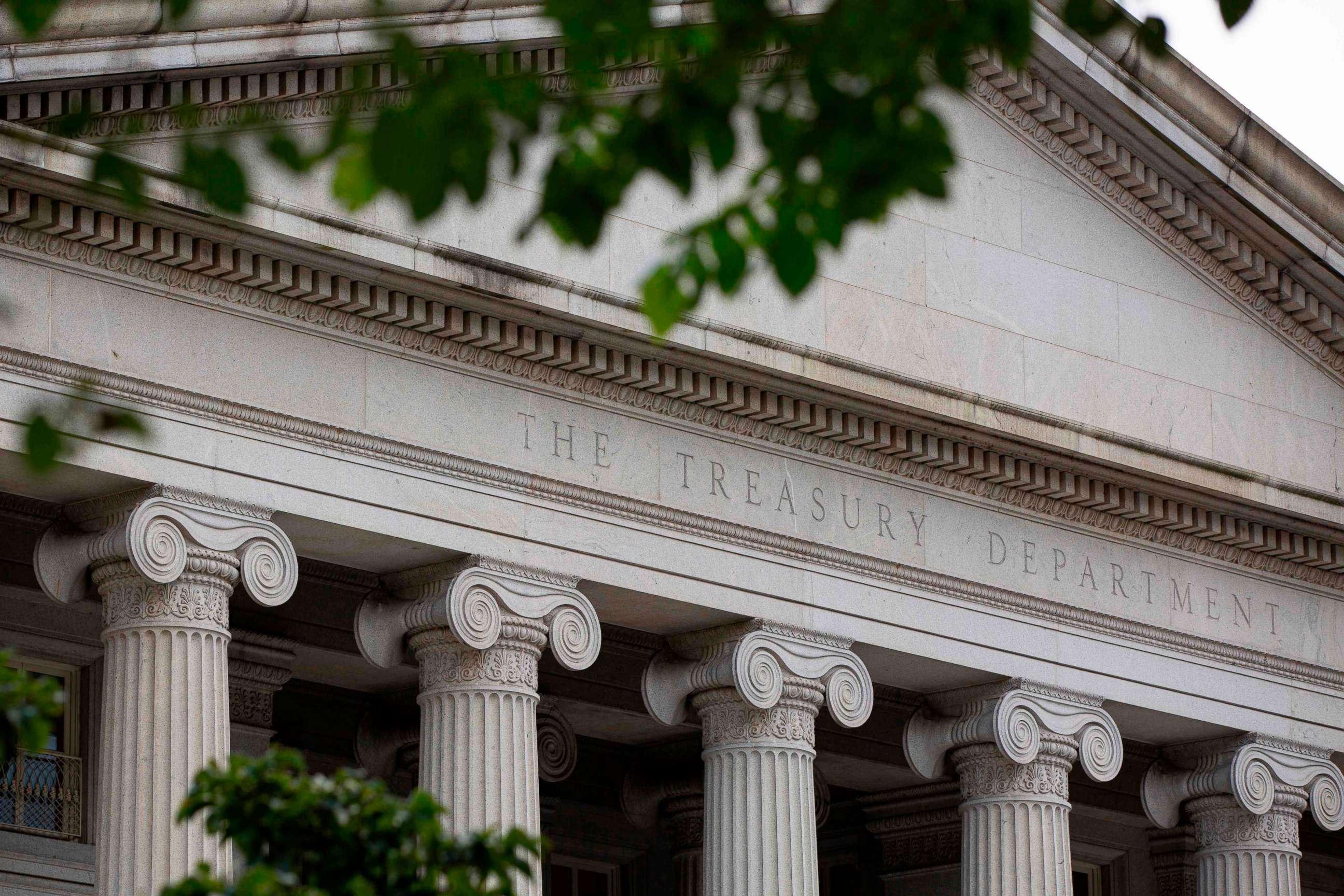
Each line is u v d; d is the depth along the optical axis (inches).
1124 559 1924.2
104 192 749.3
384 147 641.0
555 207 680.4
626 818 2053.4
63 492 1461.6
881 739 2026.3
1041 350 1892.2
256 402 1481.3
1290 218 2001.7
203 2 1411.2
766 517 1706.4
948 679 1830.7
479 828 1530.5
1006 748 1801.2
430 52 1492.4
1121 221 1975.9
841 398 1718.8
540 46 1558.8
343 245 1477.6
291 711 1825.8
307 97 1488.7
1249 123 1968.5
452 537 1552.7
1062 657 1857.8
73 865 1592.0
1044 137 1935.3
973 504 1834.4
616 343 1610.5
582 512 1616.6
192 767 1419.8
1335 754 2050.9
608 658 1857.8
